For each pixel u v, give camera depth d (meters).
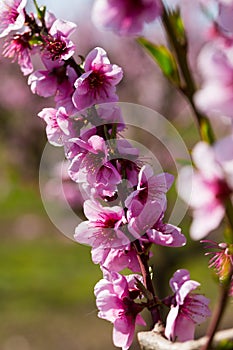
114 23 0.64
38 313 3.67
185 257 2.14
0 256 4.84
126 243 0.74
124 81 3.40
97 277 4.28
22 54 0.79
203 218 0.62
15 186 6.13
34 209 5.78
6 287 4.13
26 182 3.77
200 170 0.62
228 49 0.59
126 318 0.75
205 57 0.58
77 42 3.68
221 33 0.64
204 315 0.73
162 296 2.15
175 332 0.73
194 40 2.84
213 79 0.58
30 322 3.56
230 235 0.66
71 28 0.78
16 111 3.68
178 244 0.74
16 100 3.66
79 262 4.61
